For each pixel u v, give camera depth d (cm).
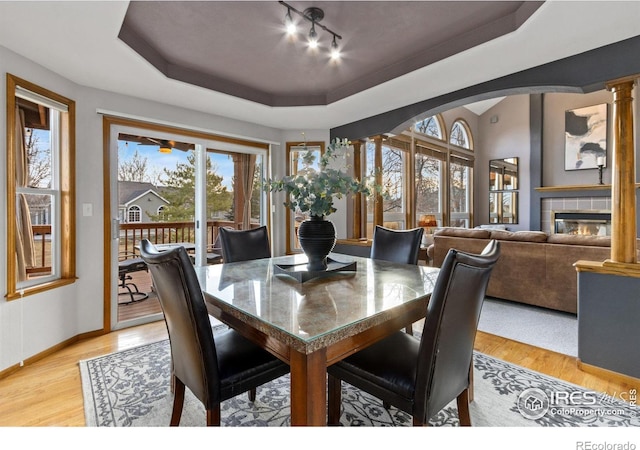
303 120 397
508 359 236
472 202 755
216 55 262
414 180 575
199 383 129
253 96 334
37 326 239
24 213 242
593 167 593
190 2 196
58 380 209
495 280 363
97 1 168
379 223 420
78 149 275
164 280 128
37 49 218
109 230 295
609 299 209
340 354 114
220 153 386
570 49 223
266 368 144
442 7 203
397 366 134
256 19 215
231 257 267
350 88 319
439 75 267
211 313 156
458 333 127
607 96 579
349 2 199
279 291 158
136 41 230
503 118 734
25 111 243
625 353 203
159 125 328
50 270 262
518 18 203
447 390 129
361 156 435
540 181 650
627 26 195
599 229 574
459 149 708
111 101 295
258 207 427
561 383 203
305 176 188
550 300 325
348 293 154
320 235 189
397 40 241
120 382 205
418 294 153
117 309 301
